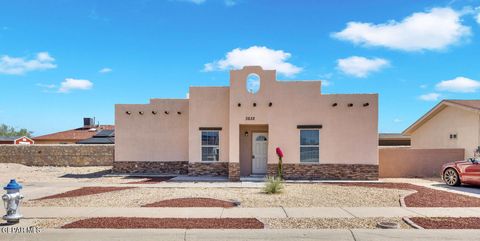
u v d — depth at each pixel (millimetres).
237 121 19547
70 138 50719
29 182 18594
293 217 10102
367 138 19453
